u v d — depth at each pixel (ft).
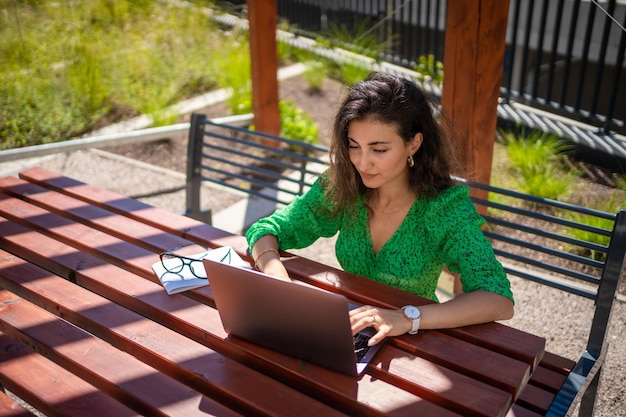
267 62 18.35
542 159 16.37
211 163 19.15
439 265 7.30
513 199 15.74
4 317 6.61
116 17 26.99
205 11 28.86
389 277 7.19
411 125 6.41
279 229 7.75
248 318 5.78
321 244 14.80
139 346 6.10
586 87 19.67
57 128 20.89
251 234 7.77
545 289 12.76
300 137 19.83
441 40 24.66
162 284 7.16
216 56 24.80
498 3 11.52
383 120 6.23
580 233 13.89
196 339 6.43
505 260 13.87
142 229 8.70
